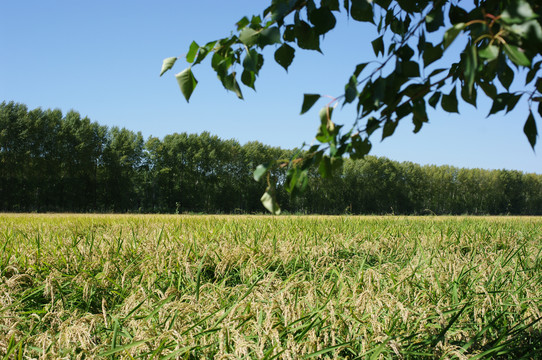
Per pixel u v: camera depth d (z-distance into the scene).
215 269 4.33
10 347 2.11
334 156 1.59
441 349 2.26
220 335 2.24
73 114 58.66
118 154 60.06
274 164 1.56
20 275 3.56
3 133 51.34
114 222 11.67
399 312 2.81
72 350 2.26
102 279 3.66
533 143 1.50
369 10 1.73
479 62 1.38
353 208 74.25
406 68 1.42
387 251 5.85
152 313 2.60
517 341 2.46
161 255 4.39
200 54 1.60
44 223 11.12
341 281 3.29
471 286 3.58
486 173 89.94
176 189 64.12
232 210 68.69
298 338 2.29
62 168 56.34
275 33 1.50
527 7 1.05
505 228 8.68
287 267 4.61
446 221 11.69
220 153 69.50
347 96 1.39
